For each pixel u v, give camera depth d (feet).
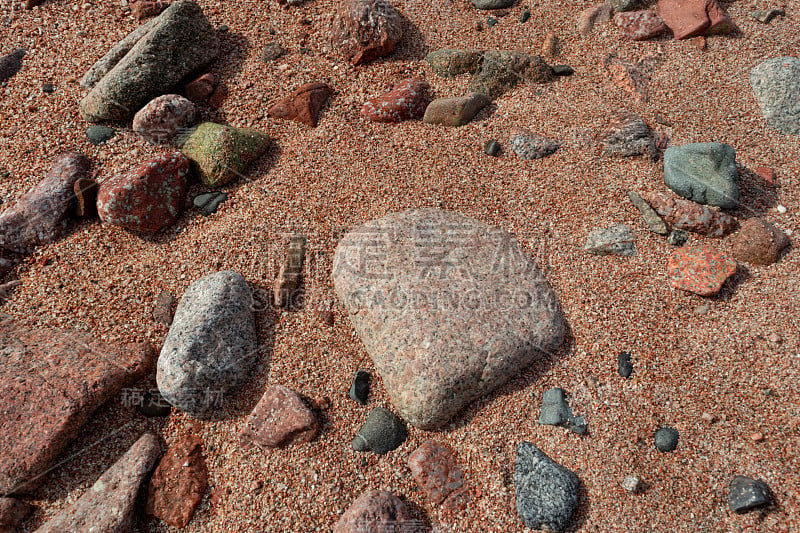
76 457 2.00
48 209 2.24
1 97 2.45
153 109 2.31
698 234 2.19
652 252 2.16
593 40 2.56
